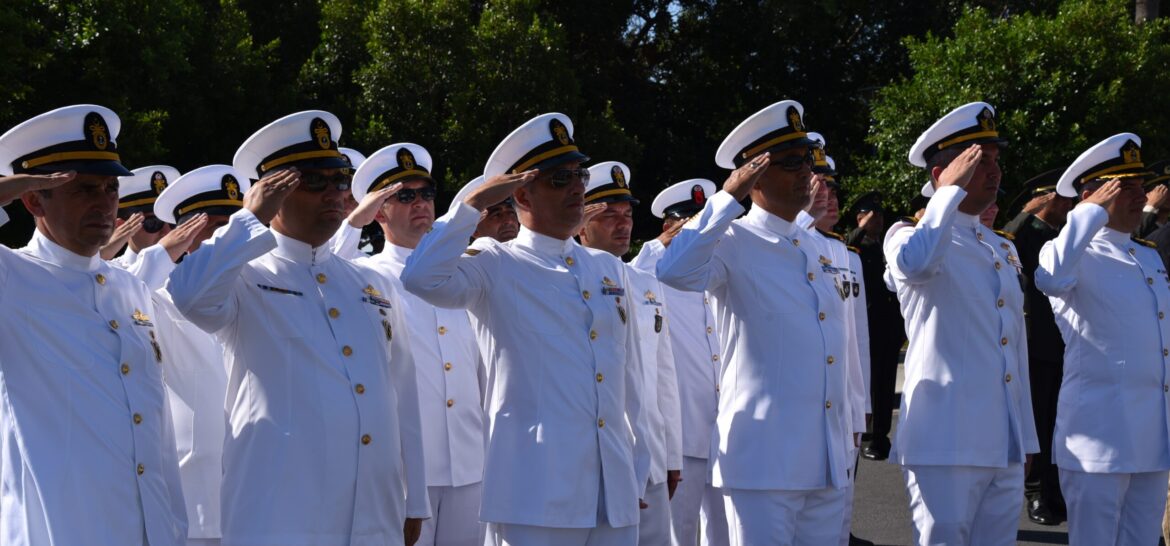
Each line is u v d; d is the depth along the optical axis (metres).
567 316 4.22
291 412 3.76
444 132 14.80
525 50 15.04
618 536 4.25
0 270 3.51
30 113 12.56
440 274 4.00
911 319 5.19
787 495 4.64
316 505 3.73
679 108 19.97
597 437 4.17
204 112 14.28
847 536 6.06
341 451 3.78
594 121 15.85
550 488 4.06
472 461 5.20
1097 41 13.34
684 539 6.18
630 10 19.19
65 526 3.45
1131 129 13.34
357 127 14.79
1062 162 13.10
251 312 3.81
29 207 3.70
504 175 4.14
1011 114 13.44
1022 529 7.33
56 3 12.59
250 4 17.14
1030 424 5.21
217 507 4.42
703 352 6.17
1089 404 5.55
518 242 4.43
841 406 4.80
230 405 3.85
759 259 4.76
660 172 19.78
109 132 3.76
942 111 13.63
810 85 20.12
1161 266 5.80
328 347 3.85
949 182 4.87
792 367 4.67
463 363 5.25
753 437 4.66
